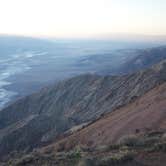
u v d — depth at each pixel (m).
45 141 75.88
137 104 45.22
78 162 14.48
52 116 109.62
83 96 132.50
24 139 89.69
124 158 13.67
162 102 32.22
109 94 115.25
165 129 23.09
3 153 84.88
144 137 18.55
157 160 13.16
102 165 13.38
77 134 39.09
